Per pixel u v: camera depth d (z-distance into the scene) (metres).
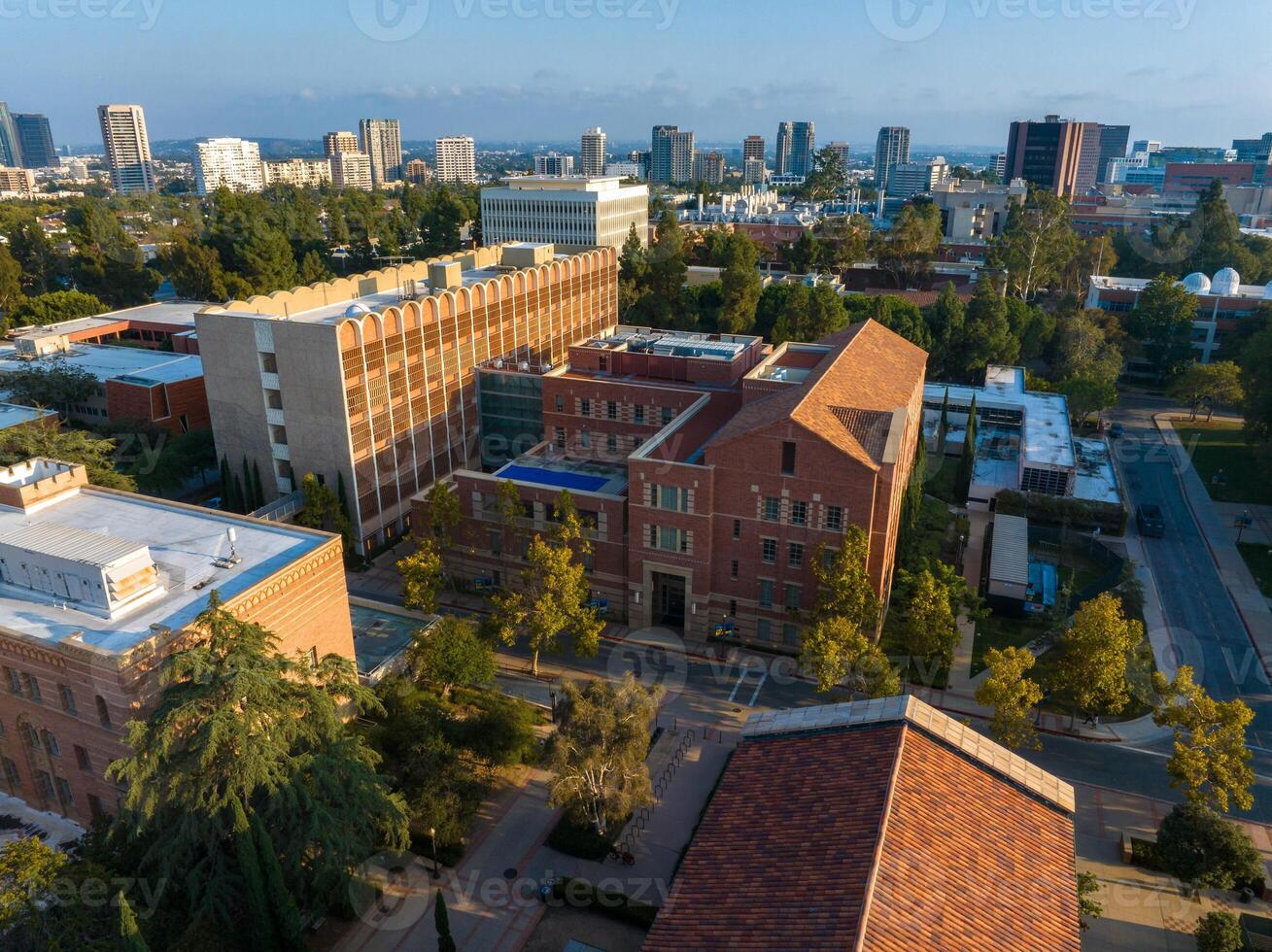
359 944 39.69
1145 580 74.06
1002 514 85.06
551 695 56.19
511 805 48.53
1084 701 51.91
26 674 42.03
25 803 46.78
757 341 91.44
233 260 178.38
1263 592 72.12
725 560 63.03
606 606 68.75
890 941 24.36
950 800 30.47
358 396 75.44
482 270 107.25
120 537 50.53
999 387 114.12
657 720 55.81
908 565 69.31
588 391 81.44
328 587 49.84
